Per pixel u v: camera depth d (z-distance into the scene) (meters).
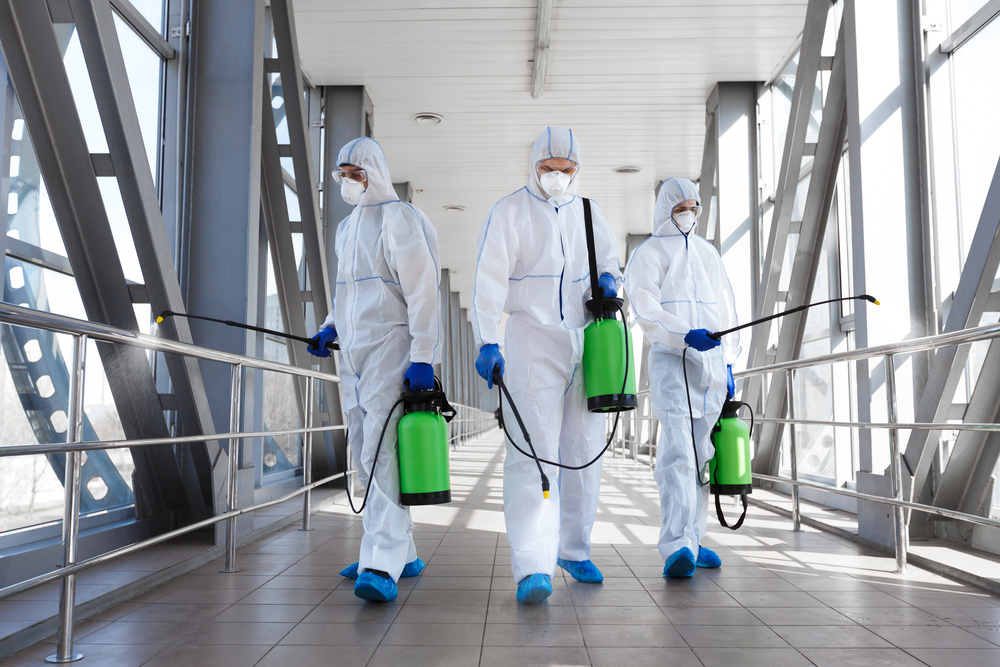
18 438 2.46
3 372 2.40
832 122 4.38
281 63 4.33
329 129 6.07
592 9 4.92
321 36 5.26
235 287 3.50
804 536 3.29
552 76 5.89
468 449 11.02
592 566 2.33
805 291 4.81
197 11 3.70
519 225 2.21
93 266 2.77
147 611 2.04
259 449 4.47
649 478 6.05
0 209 2.39
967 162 3.29
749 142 6.02
